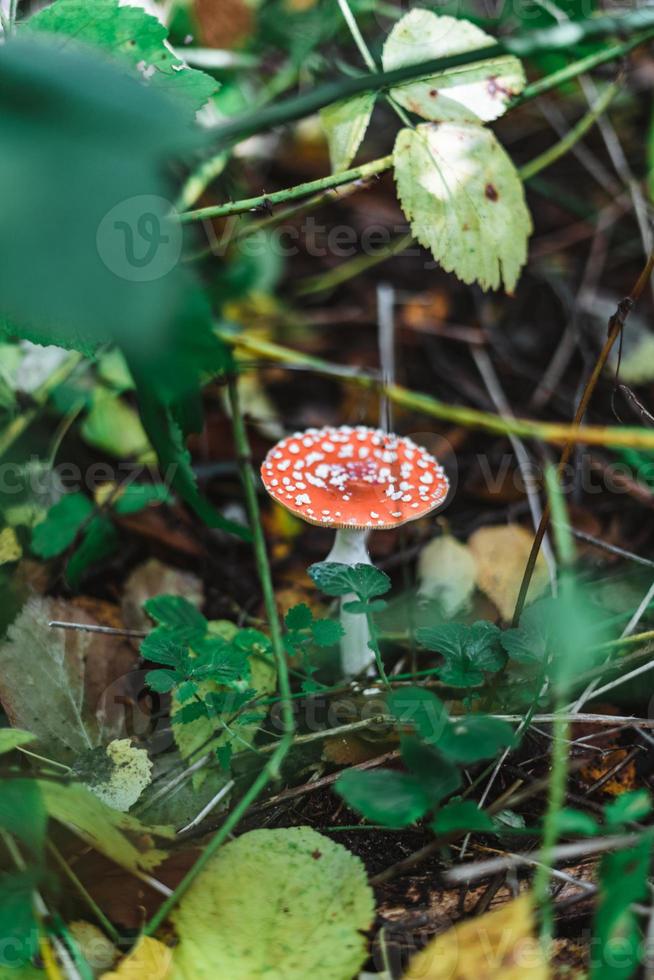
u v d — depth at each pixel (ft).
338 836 3.18
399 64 3.34
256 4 3.90
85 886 3.06
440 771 2.97
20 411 3.61
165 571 3.61
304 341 4.12
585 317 4.10
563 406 3.97
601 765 3.30
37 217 1.37
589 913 3.03
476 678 3.13
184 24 3.89
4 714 3.26
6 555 3.38
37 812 2.97
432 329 4.17
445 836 3.05
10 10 3.19
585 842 3.02
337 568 3.19
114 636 3.43
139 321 1.40
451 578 3.59
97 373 3.78
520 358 4.11
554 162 4.41
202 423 3.25
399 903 3.07
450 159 3.33
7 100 1.48
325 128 3.36
